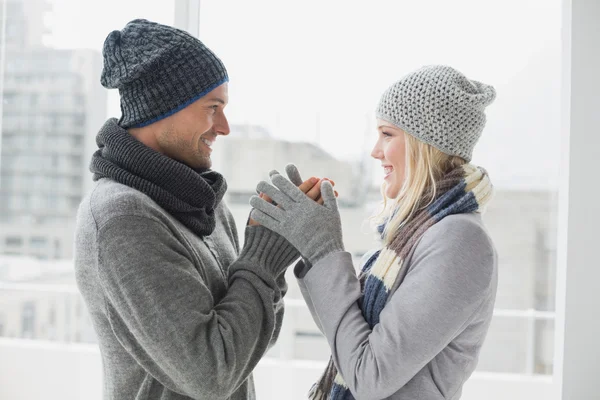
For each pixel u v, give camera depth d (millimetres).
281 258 1267
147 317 1058
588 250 2131
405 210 1248
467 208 1168
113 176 1200
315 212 1238
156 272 1069
